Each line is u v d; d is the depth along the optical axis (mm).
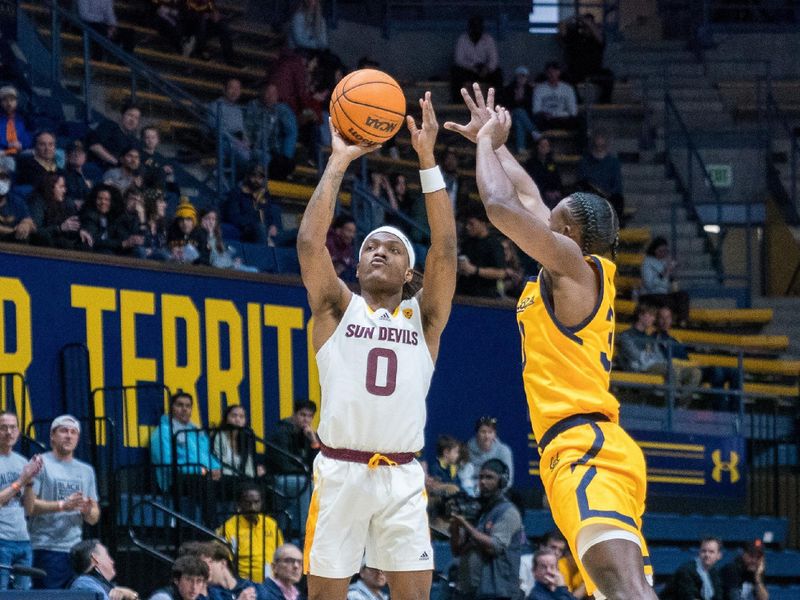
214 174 19219
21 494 11352
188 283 15031
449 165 21391
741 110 25953
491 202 5953
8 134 16016
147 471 14344
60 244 14469
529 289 6238
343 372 6359
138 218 15672
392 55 26141
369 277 6453
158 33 21625
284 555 11703
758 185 25359
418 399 6449
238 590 11578
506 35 26766
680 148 25344
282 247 18188
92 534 13203
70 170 15953
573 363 6086
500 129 6422
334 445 6387
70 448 12078
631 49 27172
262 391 15539
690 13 27688
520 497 14773
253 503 12867
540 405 6133
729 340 21547
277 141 20188
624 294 22062
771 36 27219
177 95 20438
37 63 18828
